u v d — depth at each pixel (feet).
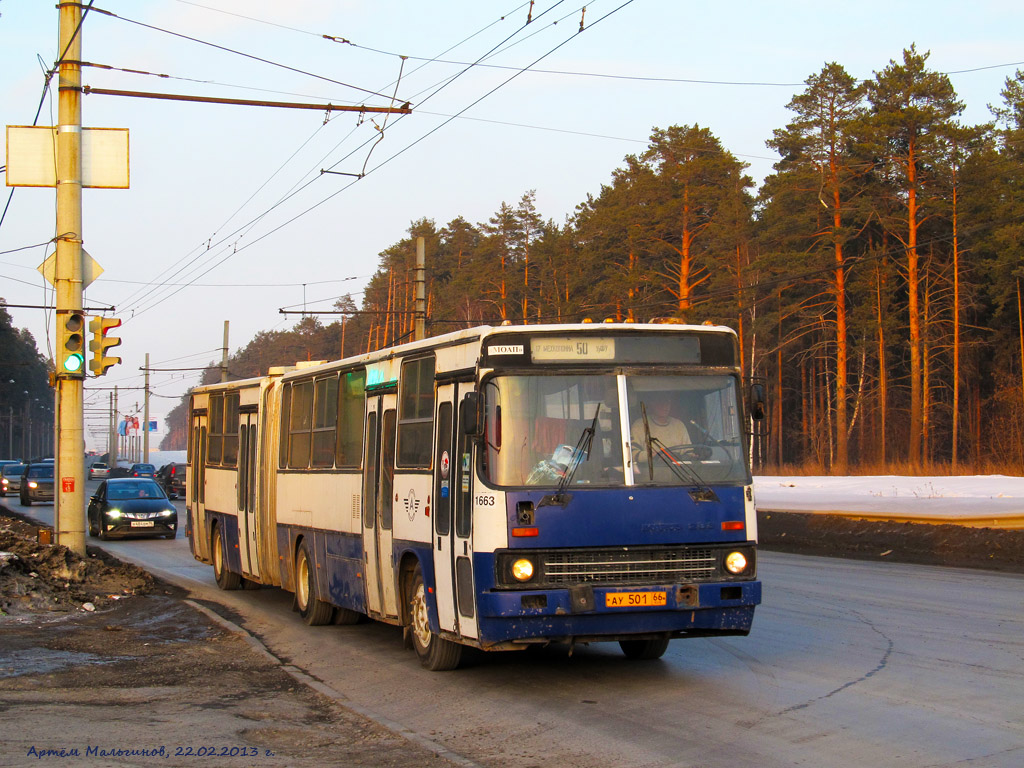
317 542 44.32
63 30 55.83
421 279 100.68
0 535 60.95
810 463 200.23
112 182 57.11
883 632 37.86
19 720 26.20
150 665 34.86
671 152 198.90
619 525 29.04
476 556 28.94
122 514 97.50
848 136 174.70
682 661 33.65
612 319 33.22
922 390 186.60
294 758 23.08
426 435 33.47
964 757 21.80
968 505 87.35
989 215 179.93
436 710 28.17
